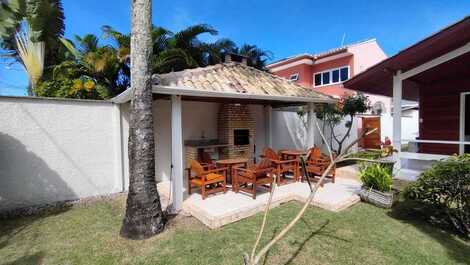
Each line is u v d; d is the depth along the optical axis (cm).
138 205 451
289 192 666
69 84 873
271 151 818
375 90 1070
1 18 491
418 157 823
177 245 421
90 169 703
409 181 788
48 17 870
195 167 629
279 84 857
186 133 897
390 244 415
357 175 827
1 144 581
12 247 422
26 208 601
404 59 746
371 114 1705
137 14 451
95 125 709
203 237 447
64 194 663
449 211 467
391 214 542
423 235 445
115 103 736
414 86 1111
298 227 481
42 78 929
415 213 534
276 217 533
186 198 620
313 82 2067
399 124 817
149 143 460
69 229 488
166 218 534
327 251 396
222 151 927
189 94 580
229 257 383
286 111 1196
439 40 657
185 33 1128
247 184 716
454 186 450
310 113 892
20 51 888
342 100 1294
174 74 657
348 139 1497
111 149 736
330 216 533
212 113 957
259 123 1091
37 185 626
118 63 1009
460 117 930
